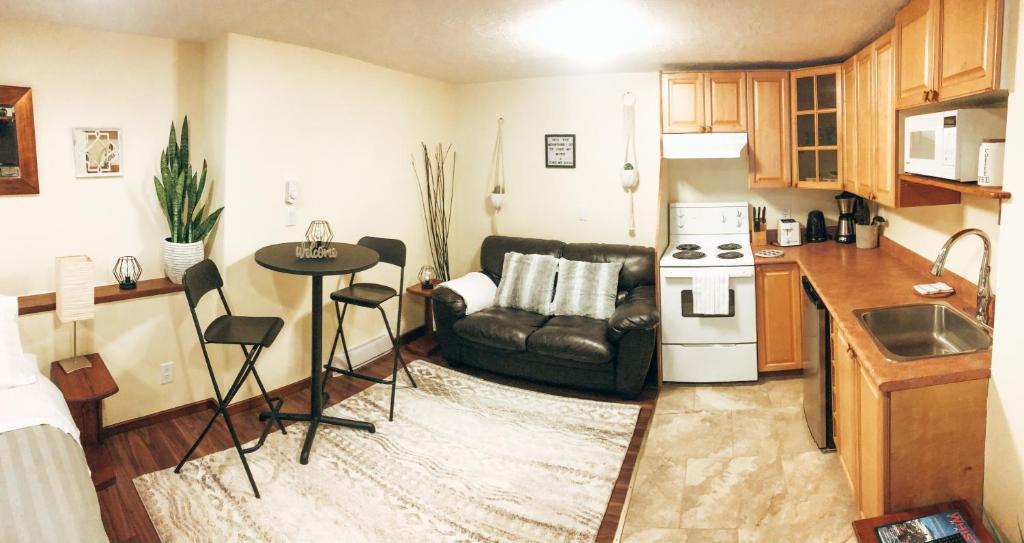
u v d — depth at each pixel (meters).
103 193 3.74
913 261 3.89
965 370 2.29
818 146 4.46
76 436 2.82
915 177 2.96
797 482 3.20
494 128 5.45
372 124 4.75
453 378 4.58
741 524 2.89
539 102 5.27
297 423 3.87
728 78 4.57
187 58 3.94
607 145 5.14
